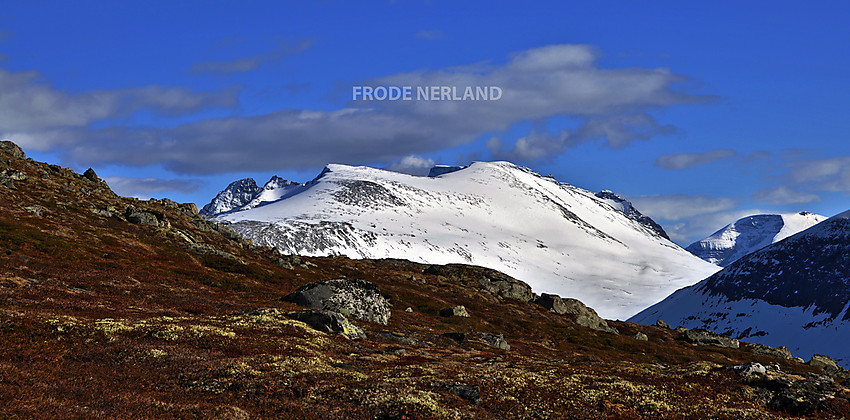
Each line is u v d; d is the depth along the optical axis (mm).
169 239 118188
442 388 34906
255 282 99000
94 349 35688
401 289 134500
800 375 39656
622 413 32062
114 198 154125
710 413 32438
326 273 141625
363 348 50031
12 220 92312
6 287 50656
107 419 23641
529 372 40625
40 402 24453
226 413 26781
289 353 41188
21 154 161875
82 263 78500
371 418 29047
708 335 152250
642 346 121312
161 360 35250
